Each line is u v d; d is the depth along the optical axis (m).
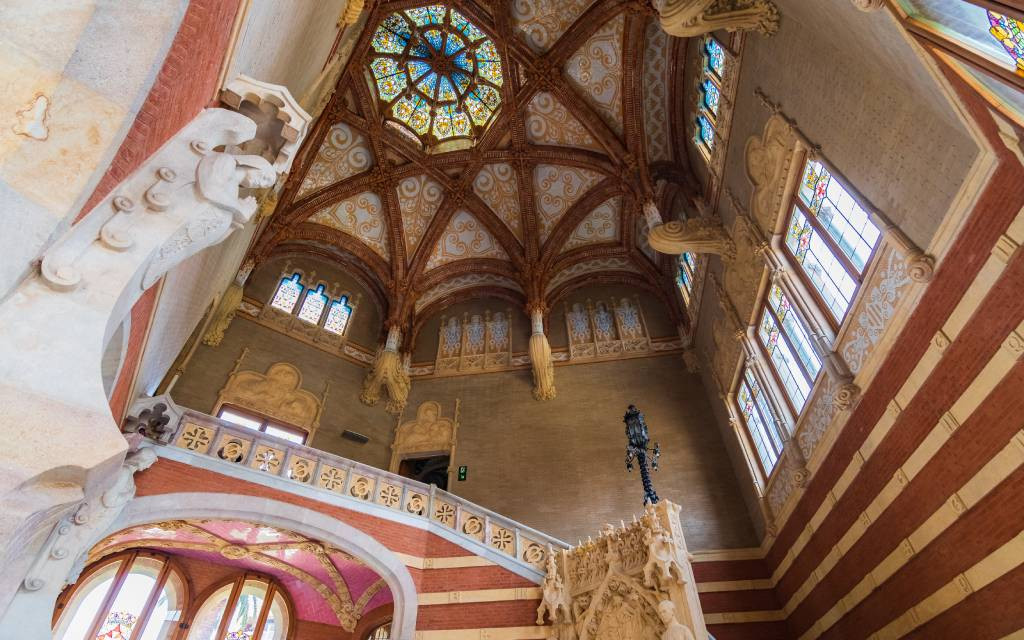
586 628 9.37
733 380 14.27
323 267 19.73
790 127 9.38
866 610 8.70
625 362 18.12
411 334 20.06
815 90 8.64
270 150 5.06
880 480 8.02
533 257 19.94
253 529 11.05
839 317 8.91
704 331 16.39
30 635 5.31
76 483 2.53
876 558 8.32
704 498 14.35
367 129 18.22
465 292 21.38
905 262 6.81
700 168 15.16
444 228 20.17
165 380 14.05
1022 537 5.71
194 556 12.59
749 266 12.12
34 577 5.68
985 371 5.96
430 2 16.33
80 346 2.83
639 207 17.14
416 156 19.05
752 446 13.63
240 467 9.74
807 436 10.27
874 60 6.84
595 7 15.62
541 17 16.44
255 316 16.98
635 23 15.11
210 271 10.00
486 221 20.06
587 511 14.67
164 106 3.54
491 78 18.61
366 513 10.48
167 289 6.88
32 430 2.46
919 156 6.55
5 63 2.75
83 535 6.58
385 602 12.63
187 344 14.55
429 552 10.65
